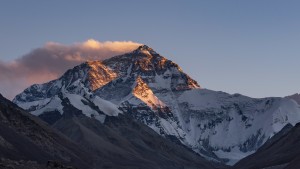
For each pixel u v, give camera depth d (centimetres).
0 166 19812
